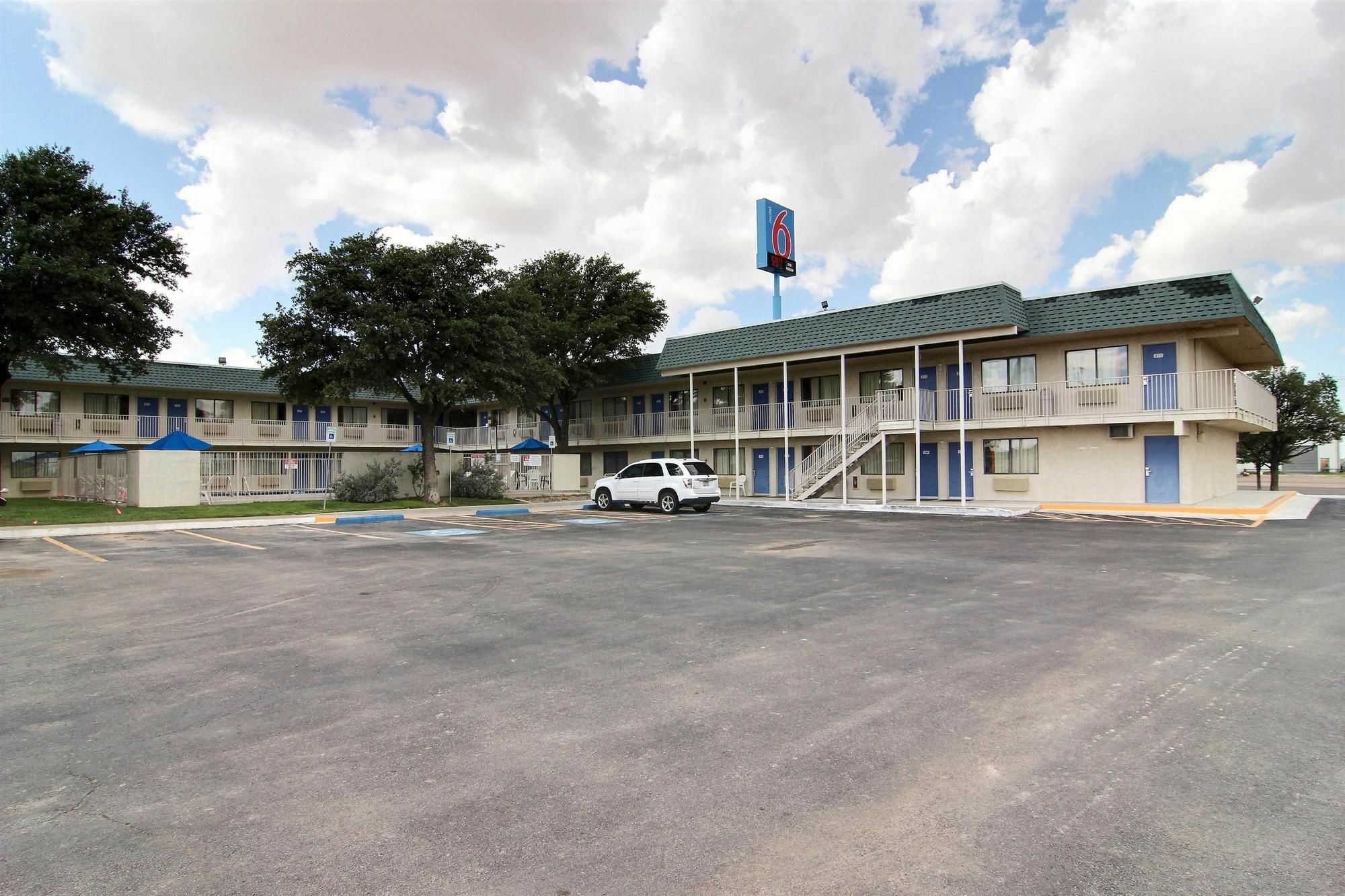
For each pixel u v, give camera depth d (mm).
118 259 21688
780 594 9219
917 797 3748
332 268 23172
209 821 3555
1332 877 3010
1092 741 4414
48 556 13508
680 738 4555
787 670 5941
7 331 19766
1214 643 6570
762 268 32531
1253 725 4648
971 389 26703
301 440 40562
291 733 4707
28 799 3807
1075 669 5840
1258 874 3027
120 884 3025
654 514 24000
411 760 4262
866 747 4379
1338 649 6344
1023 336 24312
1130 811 3572
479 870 3113
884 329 25938
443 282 24375
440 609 8500
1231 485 30969
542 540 15984
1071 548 13430
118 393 35938
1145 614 7785
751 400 33812
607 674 5891
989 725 4703
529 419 43906
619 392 39875
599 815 3588
